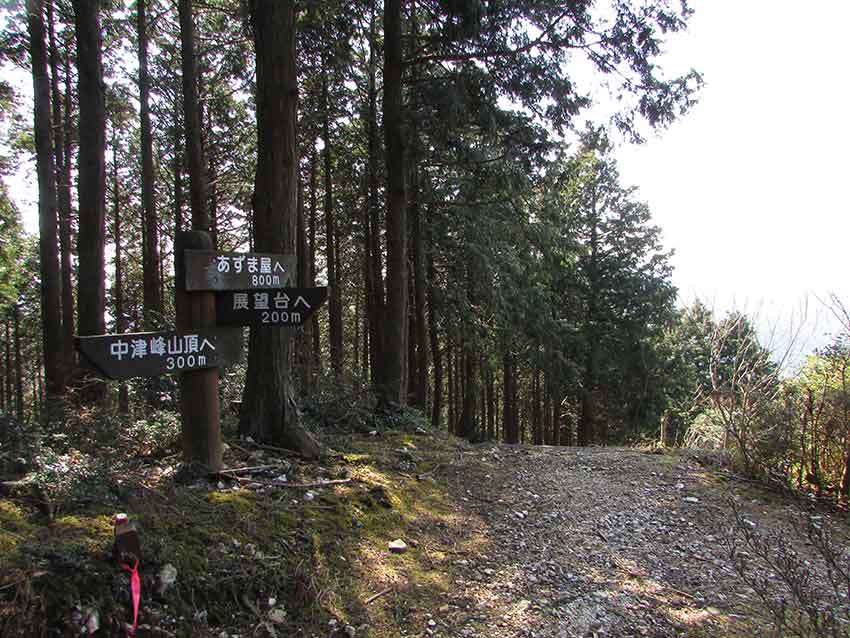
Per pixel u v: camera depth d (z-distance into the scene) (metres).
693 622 3.45
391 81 9.48
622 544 4.60
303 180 16.05
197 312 4.26
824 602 3.66
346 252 20.27
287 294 4.44
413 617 3.33
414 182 12.72
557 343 21.42
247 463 4.92
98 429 4.93
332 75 12.95
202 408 4.34
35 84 9.47
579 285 23.62
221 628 2.96
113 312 19.44
